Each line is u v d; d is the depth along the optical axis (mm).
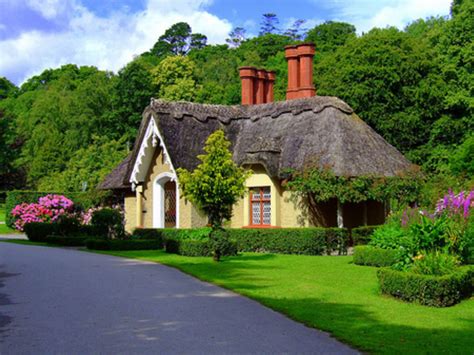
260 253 23203
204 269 17062
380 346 8555
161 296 12516
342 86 36250
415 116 35188
